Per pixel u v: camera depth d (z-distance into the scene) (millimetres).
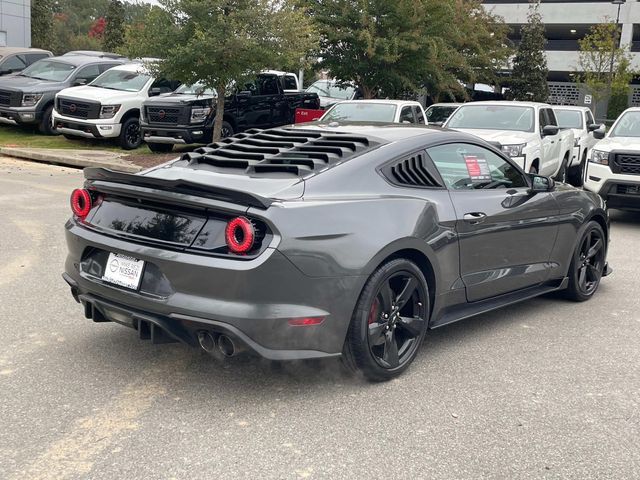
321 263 3779
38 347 4672
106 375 4250
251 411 3824
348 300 3904
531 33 37125
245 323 3611
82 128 16844
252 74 15609
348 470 3240
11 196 10633
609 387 4324
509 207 5188
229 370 4391
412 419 3793
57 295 5844
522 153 11477
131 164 14477
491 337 5246
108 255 4129
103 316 4285
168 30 14852
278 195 3908
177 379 4227
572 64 48906
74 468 3189
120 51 15797
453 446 3504
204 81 15586
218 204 3715
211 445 3434
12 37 34562
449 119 13031
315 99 19234
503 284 5250
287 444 3469
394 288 4320
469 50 26812
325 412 3846
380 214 4137
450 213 4633
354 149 4484
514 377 4445
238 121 16906
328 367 4496
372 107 13266
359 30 19781
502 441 3572
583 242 6219
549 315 5867
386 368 4230
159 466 3223
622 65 36938
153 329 3871
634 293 6672
